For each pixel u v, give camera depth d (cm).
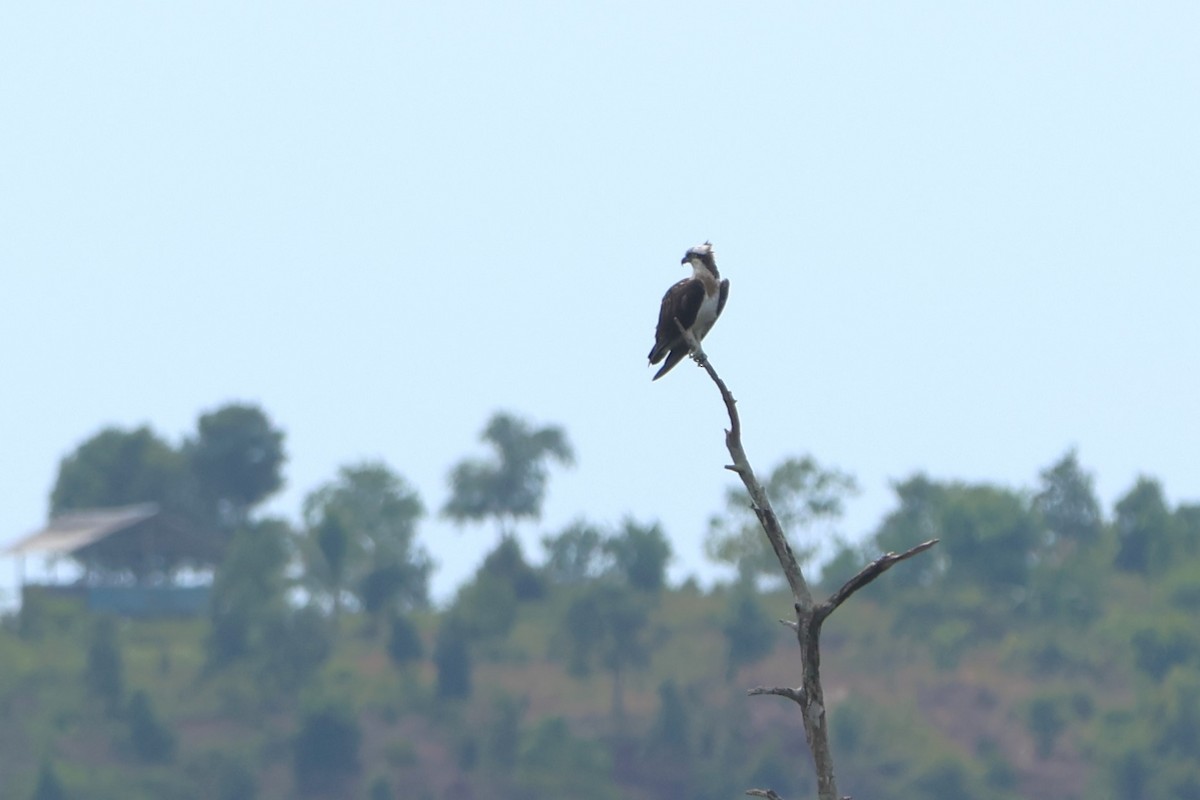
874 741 10444
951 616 11825
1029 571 12188
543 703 11294
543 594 13125
